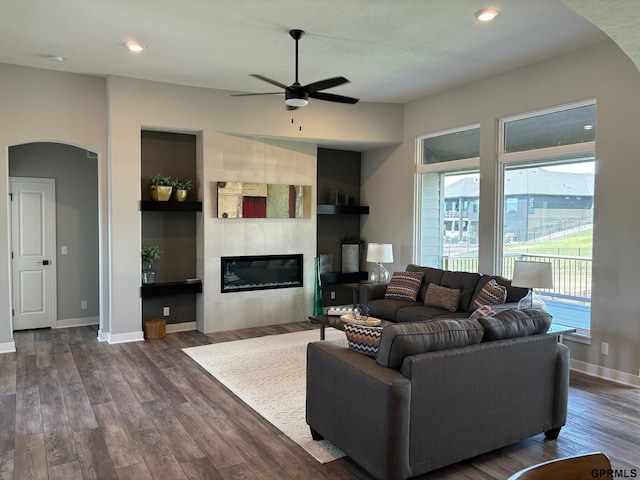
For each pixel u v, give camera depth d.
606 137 4.56
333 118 6.78
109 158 5.72
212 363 5.00
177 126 6.00
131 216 5.84
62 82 5.56
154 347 5.63
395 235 7.30
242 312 6.64
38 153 6.43
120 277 5.82
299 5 3.75
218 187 6.28
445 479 2.79
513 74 5.46
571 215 5.01
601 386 4.37
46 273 6.53
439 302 5.44
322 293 7.73
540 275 4.27
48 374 4.63
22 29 4.23
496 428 2.99
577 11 2.59
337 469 2.92
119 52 4.84
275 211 6.78
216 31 4.28
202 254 6.35
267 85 6.05
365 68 5.38
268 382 4.44
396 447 2.58
